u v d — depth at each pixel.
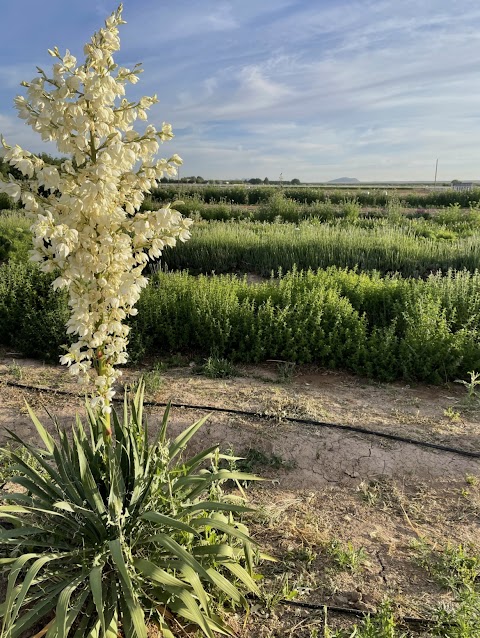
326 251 11.47
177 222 2.40
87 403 3.21
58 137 2.27
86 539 2.77
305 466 4.27
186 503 2.92
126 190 2.40
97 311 2.48
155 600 2.71
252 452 4.42
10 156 2.19
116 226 2.37
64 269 2.36
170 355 7.00
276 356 6.80
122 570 2.26
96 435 3.13
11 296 7.67
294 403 5.27
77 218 2.29
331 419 4.95
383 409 5.25
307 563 3.21
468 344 6.14
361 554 3.23
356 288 7.92
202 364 6.63
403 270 10.90
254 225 17.09
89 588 2.54
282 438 4.58
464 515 3.68
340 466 4.26
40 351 6.78
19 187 2.26
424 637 2.67
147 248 2.50
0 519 3.36
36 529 2.69
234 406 5.20
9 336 7.41
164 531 2.74
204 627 2.33
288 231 13.73
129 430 2.96
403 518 3.67
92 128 2.26
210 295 7.44
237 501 3.63
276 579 3.07
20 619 2.36
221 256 11.98
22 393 5.57
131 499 2.76
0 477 4.00
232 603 2.79
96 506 2.66
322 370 6.45
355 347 6.44
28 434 4.79
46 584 2.73
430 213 23.88
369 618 2.56
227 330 6.84
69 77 2.16
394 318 7.03
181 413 5.04
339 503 3.85
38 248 2.36
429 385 5.97
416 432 4.72
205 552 2.69
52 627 2.25
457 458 4.33
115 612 2.52
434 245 11.63
